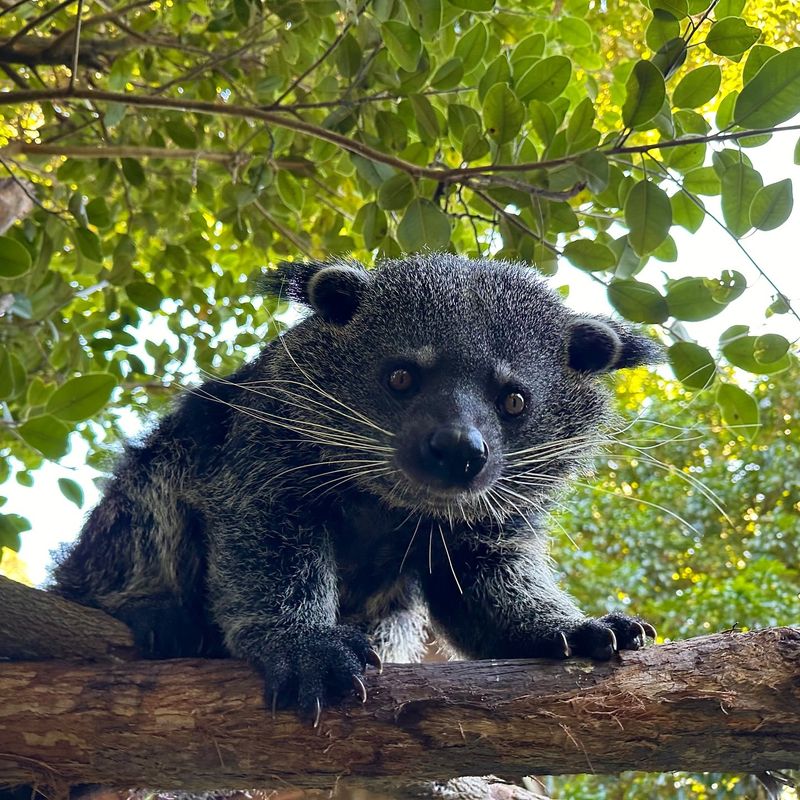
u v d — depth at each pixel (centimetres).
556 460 50
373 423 47
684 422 111
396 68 56
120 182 75
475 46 56
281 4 58
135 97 55
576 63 66
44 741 36
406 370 47
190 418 50
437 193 55
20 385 57
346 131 58
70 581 51
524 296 49
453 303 47
